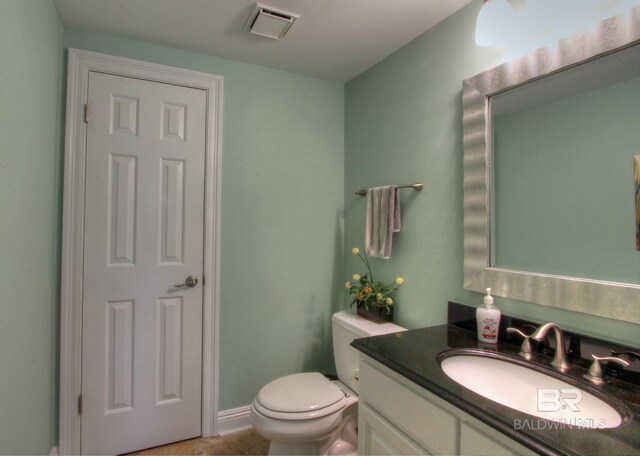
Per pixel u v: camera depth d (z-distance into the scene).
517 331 1.17
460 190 1.48
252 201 2.06
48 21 1.43
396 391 1.08
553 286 1.12
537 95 1.19
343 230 2.32
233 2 1.48
